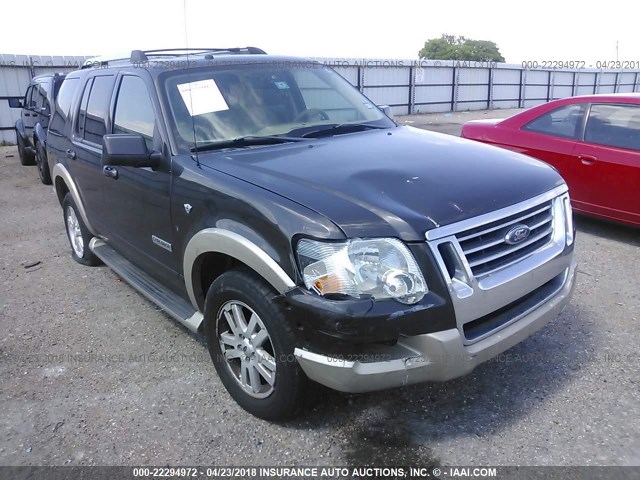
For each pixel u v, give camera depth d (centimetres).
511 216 273
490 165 309
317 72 434
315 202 255
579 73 3719
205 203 298
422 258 241
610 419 288
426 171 291
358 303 234
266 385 294
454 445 274
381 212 248
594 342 366
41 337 405
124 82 405
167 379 344
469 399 310
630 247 553
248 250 265
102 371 356
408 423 292
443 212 252
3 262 580
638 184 535
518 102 3372
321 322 238
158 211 346
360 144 347
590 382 321
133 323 424
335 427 290
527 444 273
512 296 268
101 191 435
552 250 296
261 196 267
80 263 565
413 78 2752
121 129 397
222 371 313
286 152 328
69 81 541
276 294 262
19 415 313
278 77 401
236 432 290
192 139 337
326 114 398
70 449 283
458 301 245
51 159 557
